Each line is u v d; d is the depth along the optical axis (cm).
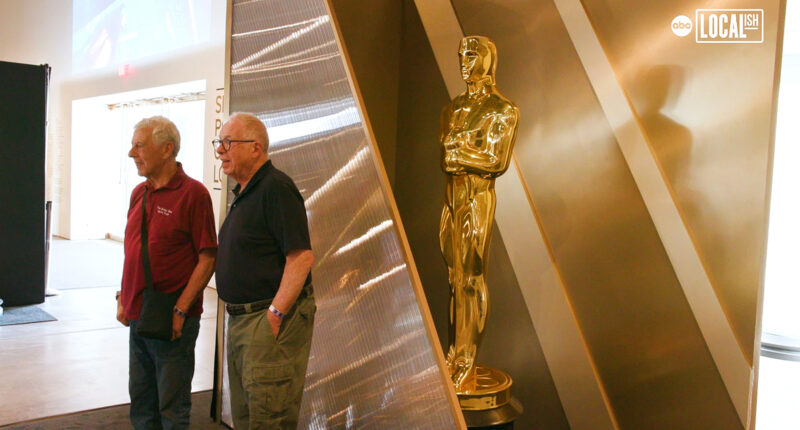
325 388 293
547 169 304
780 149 576
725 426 256
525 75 310
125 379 444
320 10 281
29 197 655
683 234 262
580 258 295
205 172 757
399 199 371
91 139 1158
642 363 278
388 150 366
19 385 425
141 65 905
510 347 318
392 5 358
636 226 276
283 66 306
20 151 647
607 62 281
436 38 339
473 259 271
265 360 230
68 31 1135
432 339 241
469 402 262
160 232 270
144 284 273
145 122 270
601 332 290
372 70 353
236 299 238
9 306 649
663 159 270
